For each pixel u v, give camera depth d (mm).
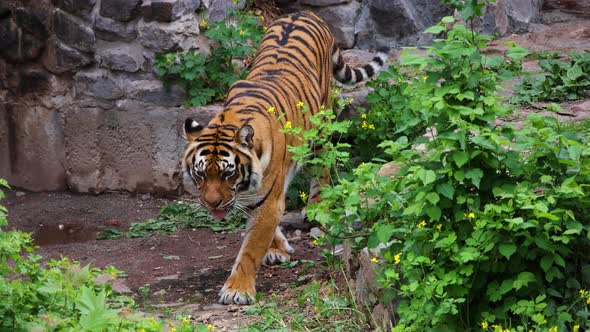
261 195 10734
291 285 10859
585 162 8344
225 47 14664
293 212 13656
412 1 16797
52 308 7941
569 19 18203
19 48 15211
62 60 15000
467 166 8352
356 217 9180
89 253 12945
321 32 13148
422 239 8500
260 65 12250
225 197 10375
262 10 17312
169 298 11156
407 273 8414
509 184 8352
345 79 13914
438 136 8414
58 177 15539
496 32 16906
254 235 10805
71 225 14195
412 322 8523
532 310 7844
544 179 8047
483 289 8516
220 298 10711
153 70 14625
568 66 14344
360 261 9531
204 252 12805
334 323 9344
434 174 8117
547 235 7969
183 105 14648
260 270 11750
